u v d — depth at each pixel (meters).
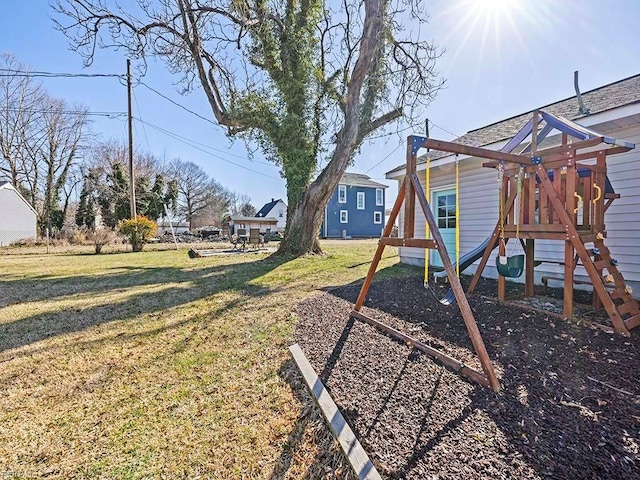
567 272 3.27
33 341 3.16
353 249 12.70
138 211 24.05
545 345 2.69
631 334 2.86
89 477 1.51
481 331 3.04
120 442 1.74
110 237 14.00
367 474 1.39
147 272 7.39
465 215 6.46
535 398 1.93
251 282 5.94
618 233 4.30
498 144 5.40
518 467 1.41
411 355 2.58
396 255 10.23
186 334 3.32
